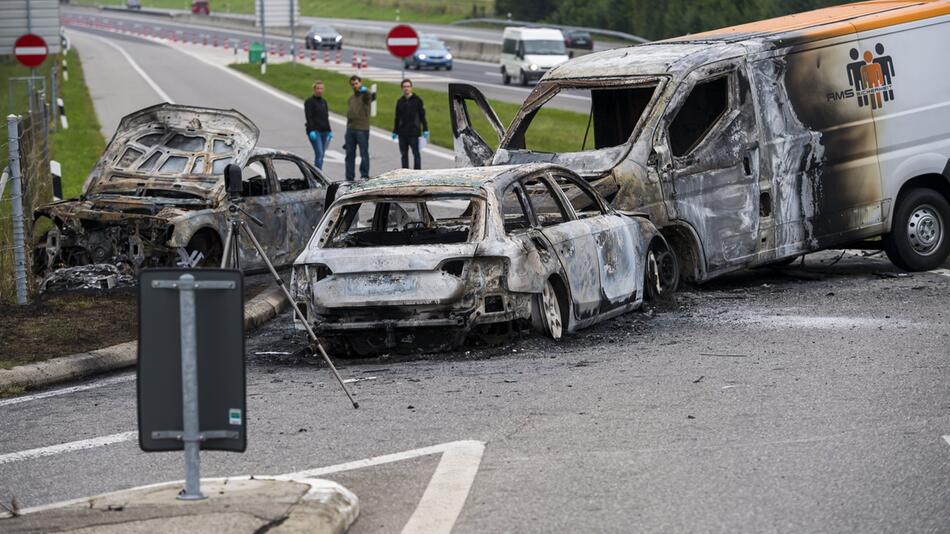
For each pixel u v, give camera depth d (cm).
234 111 2150
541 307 1457
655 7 10106
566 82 1941
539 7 13412
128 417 1216
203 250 2025
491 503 881
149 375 833
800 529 805
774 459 965
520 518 845
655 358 1373
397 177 1548
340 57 9462
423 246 1430
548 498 888
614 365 1342
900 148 1950
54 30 5547
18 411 1279
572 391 1223
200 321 828
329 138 3550
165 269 827
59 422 1214
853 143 1914
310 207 2200
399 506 882
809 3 7762
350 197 1498
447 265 1434
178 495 860
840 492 878
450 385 1279
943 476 906
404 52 4703
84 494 959
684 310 1691
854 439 1014
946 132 1986
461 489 916
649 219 1753
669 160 1784
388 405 1202
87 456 1074
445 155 4084
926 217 1973
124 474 1010
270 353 1536
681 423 1084
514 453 1009
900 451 975
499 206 1459
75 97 6025
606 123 2109
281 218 2134
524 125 1977
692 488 898
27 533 789
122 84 7038
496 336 1472
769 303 1727
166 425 837
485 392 1236
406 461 1000
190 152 2109
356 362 1453
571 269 1509
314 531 780
